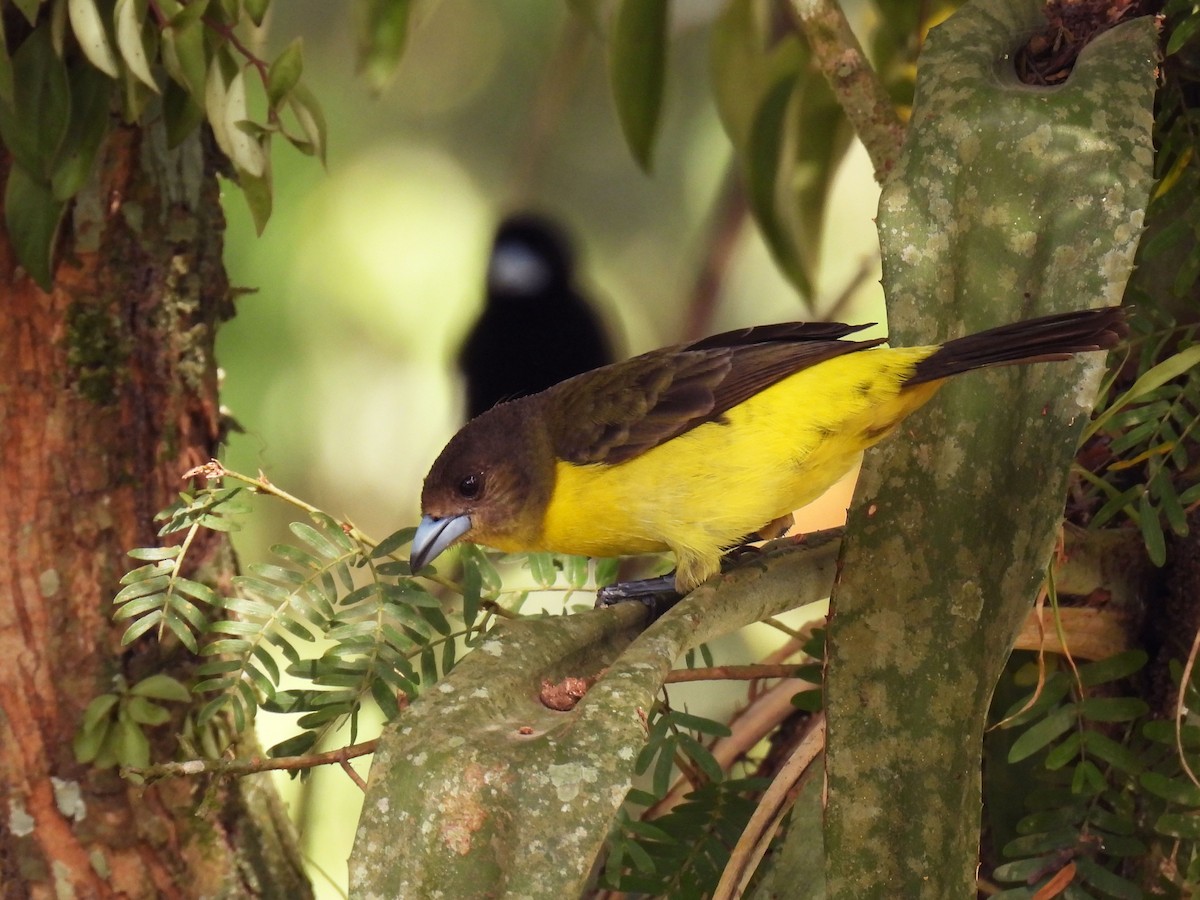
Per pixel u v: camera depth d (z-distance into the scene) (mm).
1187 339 5965
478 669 4613
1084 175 5062
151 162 6617
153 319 6707
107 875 6555
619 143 13422
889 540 4867
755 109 9266
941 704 4656
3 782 6453
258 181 6293
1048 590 5465
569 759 4082
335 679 5953
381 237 11945
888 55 9180
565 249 11852
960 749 4566
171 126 6406
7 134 5922
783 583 5395
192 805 6723
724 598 5117
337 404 11719
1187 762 5555
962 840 4434
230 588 6961
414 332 11820
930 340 5070
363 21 8586
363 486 11781
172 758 6715
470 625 6273
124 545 6641
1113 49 5395
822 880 5699
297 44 6129
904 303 5117
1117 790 5910
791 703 6715
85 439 6523
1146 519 5535
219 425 7176
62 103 5969
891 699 4695
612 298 12891
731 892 5289
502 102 12984
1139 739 5977
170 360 6777
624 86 8594
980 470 4883
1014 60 5762
